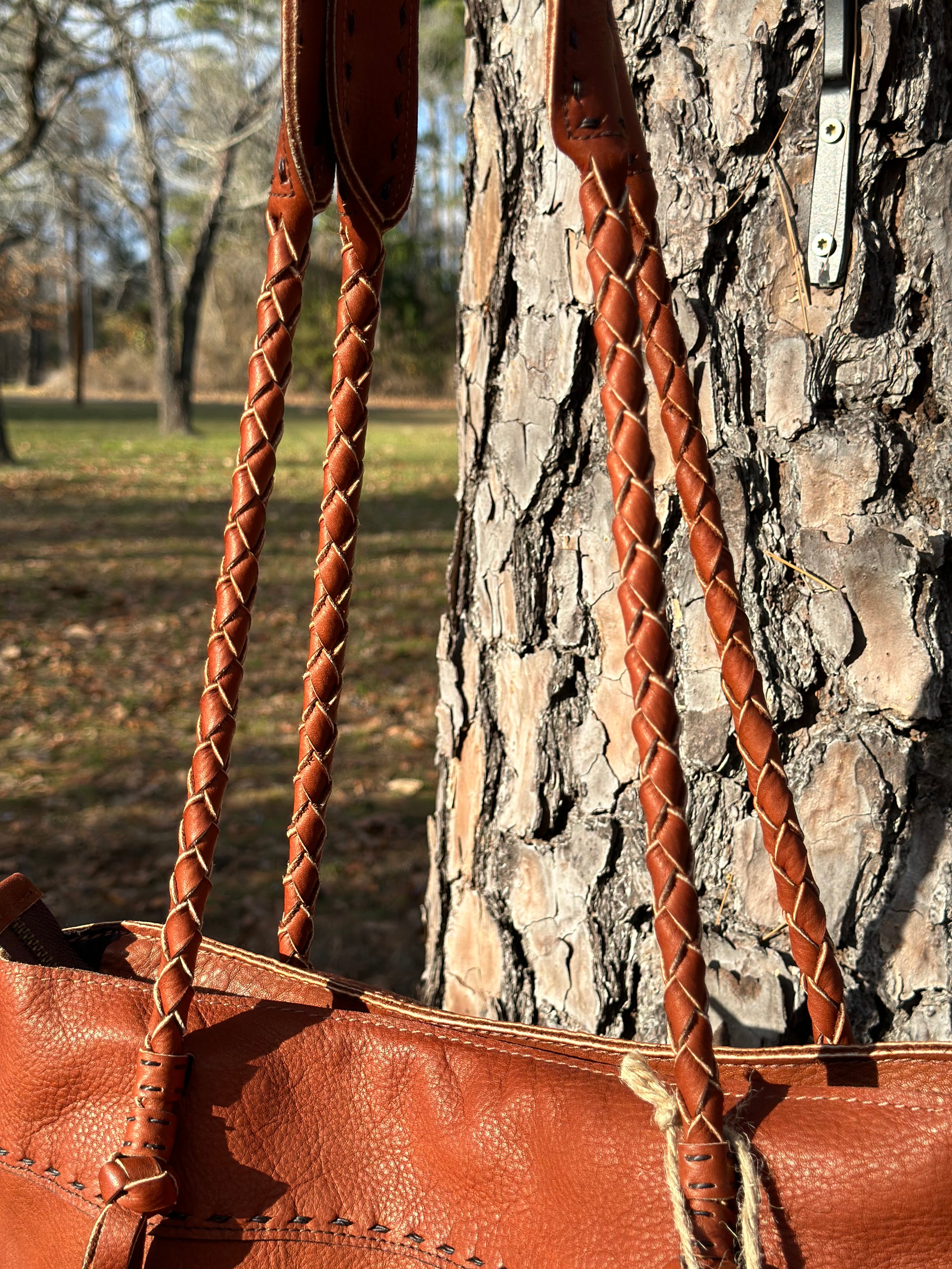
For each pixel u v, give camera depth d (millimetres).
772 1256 814
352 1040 953
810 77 1155
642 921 1346
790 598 1213
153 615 7434
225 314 41812
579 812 1376
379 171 1044
